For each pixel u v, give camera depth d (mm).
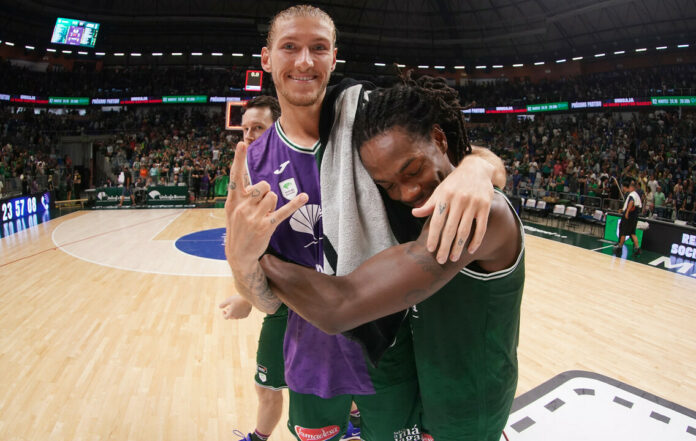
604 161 16266
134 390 3152
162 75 25500
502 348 1159
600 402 2916
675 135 17719
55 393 3100
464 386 1182
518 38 24969
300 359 1379
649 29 21594
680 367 3555
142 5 23641
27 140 19703
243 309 2139
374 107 973
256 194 840
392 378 1329
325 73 1185
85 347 3877
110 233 9781
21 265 6848
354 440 2344
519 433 2553
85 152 20609
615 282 6191
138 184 15953
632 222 8047
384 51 26906
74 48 24375
